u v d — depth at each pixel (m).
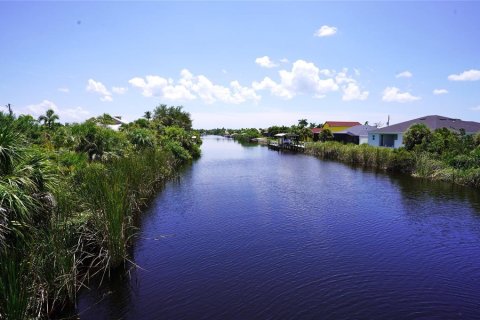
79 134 16.50
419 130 29.19
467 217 14.30
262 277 8.72
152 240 11.38
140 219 13.79
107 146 17.23
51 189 7.94
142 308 7.19
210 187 21.30
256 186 21.81
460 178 21.81
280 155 47.94
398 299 7.68
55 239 7.04
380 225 13.21
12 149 7.02
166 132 40.16
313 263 9.61
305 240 11.51
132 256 9.96
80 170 11.11
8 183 6.47
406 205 16.47
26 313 5.55
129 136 25.50
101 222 8.59
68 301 7.17
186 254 10.19
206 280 8.52
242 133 123.75
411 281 8.56
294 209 15.71
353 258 10.00
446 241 11.45
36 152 8.32
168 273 8.87
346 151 38.12
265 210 15.49
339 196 18.70
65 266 7.11
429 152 26.98
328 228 12.84
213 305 7.37
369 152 33.44
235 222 13.55
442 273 9.04
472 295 7.89
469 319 6.93
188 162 36.22
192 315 6.98
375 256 10.15
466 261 9.81
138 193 15.20
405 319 6.92
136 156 19.55
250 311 7.16
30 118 16.75
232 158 42.91
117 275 8.53
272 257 10.02
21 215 6.42
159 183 21.47
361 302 7.55
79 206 9.13
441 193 19.27
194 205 16.34
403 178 25.06
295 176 26.42
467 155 23.25
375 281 8.55
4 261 5.62
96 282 8.14
